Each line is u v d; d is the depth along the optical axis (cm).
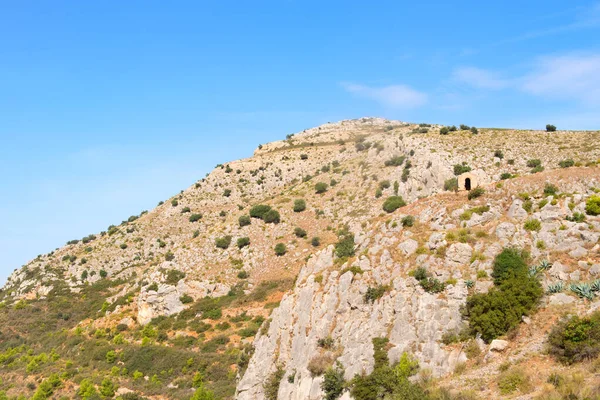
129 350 8400
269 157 17638
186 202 15762
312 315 4666
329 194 12281
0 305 12044
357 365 4025
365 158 13625
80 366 8375
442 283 4128
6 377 8519
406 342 3962
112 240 14625
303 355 4497
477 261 4191
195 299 9694
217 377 7212
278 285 9600
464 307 3972
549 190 4616
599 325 3288
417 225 4862
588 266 3884
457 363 3712
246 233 11319
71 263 13825
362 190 11775
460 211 4766
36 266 14175
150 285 9944
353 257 4869
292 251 10506
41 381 8012
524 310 3781
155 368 7794
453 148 10875
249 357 5412
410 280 4231
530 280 3925
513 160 9931
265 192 15525
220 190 16100
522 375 3259
